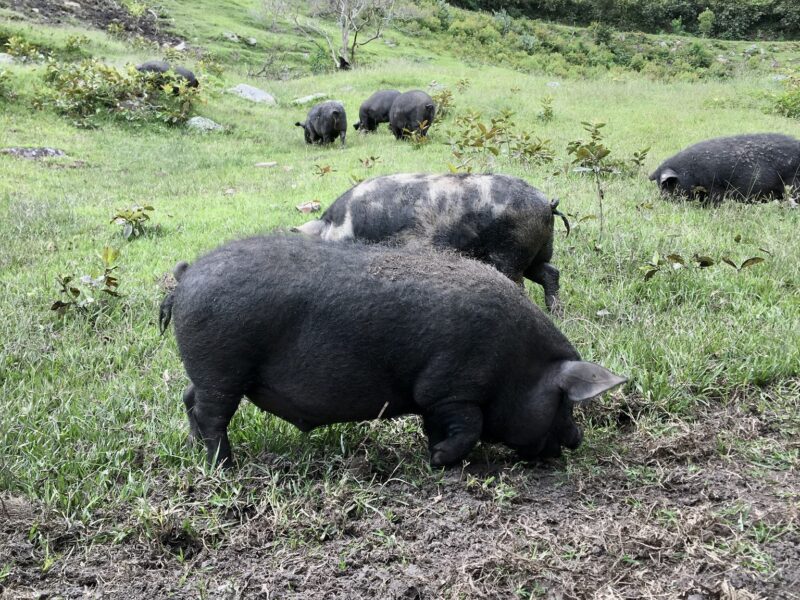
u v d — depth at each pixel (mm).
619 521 3568
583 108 18625
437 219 5566
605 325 5820
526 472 4082
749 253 7223
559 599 3080
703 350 5148
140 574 3322
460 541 3455
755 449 4137
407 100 16328
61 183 11875
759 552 3266
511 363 3861
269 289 3758
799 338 5215
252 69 30781
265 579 3264
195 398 4094
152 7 34031
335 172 12383
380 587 3178
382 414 4012
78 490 3832
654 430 4414
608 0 53656
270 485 3852
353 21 34531
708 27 50844
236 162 14312
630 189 10359
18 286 6883
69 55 22297
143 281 7148
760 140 9547
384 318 3738
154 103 17734
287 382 3879
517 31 46531
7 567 3311
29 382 5184
